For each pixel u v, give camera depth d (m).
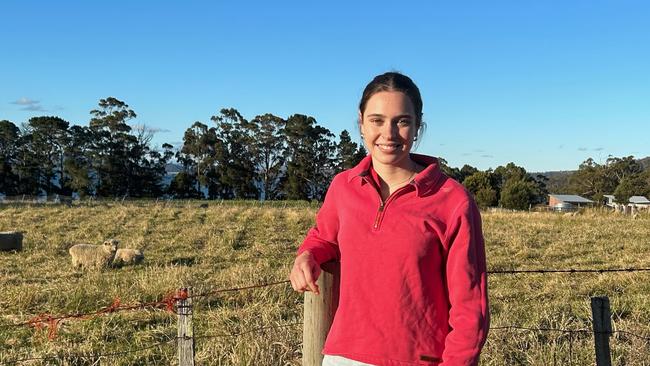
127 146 74.31
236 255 14.53
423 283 2.08
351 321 2.18
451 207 2.11
